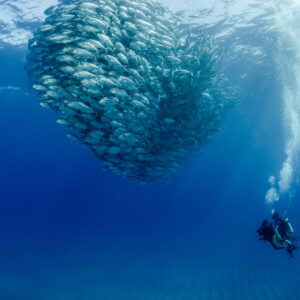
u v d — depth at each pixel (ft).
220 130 52.49
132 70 24.07
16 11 51.11
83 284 42.50
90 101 25.99
